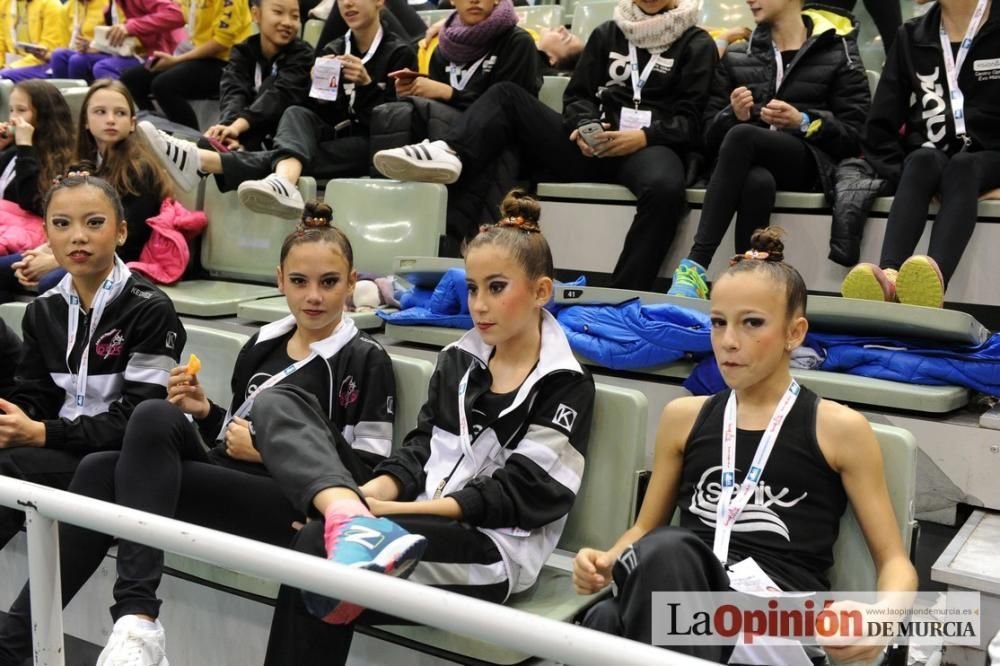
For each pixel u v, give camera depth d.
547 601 1.70
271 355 2.05
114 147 3.43
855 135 2.96
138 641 1.62
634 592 1.33
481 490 1.63
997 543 1.81
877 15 3.69
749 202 2.84
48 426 2.03
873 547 1.47
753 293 1.51
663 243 2.99
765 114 2.91
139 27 4.89
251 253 3.50
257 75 3.99
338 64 3.63
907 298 2.26
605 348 2.35
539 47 3.95
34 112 3.67
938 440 2.06
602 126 3.09
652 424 2.35
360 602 1.02
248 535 1.78
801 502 1.50
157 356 2.13
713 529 1.54
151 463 1.73
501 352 1.78
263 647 1.87
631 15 3.28
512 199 1.76
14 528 2.09
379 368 1.95
